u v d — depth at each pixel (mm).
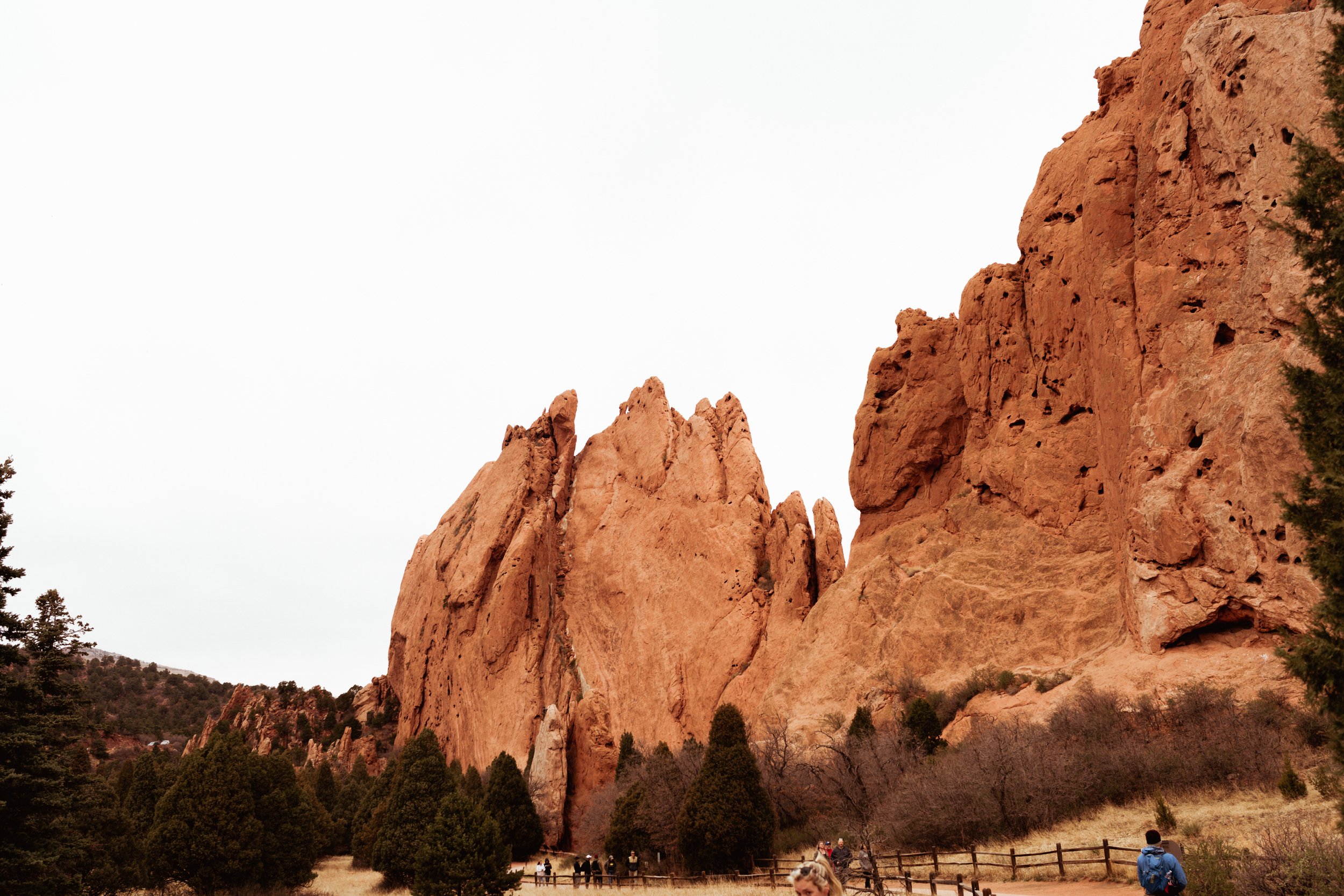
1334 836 15320
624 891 32031
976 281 59281
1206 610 36031
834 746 40281
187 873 34562
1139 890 18859
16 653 23812
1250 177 37594
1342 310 13414
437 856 26781
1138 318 44312
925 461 60688
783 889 26875
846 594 58125
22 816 22188
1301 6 39125
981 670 46438
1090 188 48875
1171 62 46438
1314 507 12906
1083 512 49375
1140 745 29188
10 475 24078
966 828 28828
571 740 70625
